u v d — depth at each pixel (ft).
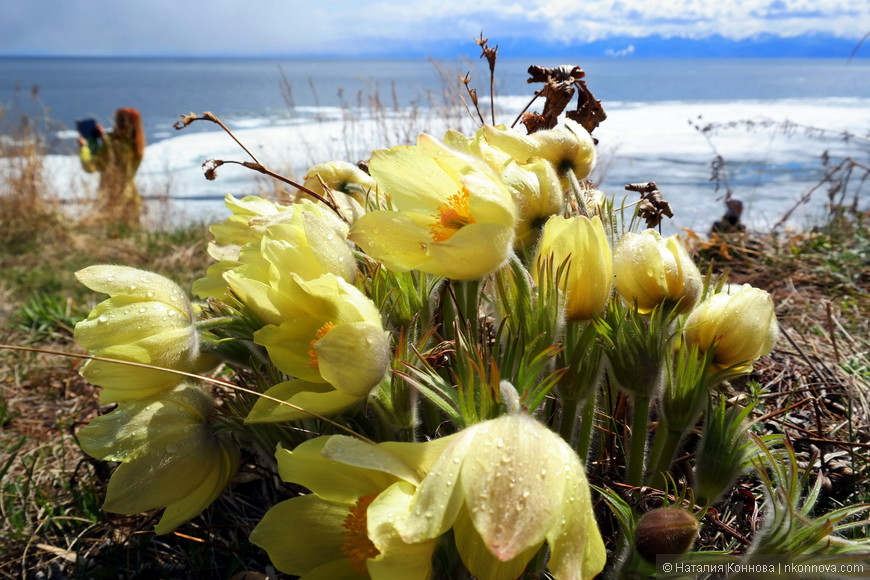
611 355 0.86
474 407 0.74
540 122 1.42
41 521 1.27
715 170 3.21
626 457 0.99
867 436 1.28
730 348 0.89
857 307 2.01
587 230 0.80
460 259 0.76
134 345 0.86
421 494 0.62
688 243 2.40
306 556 0.81
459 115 3.44
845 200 5.28
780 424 1.23
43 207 4.67
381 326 0.81
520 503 0.59
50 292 3.08
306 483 0.74
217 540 1.14
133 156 5.09
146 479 0.88
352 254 0.96
